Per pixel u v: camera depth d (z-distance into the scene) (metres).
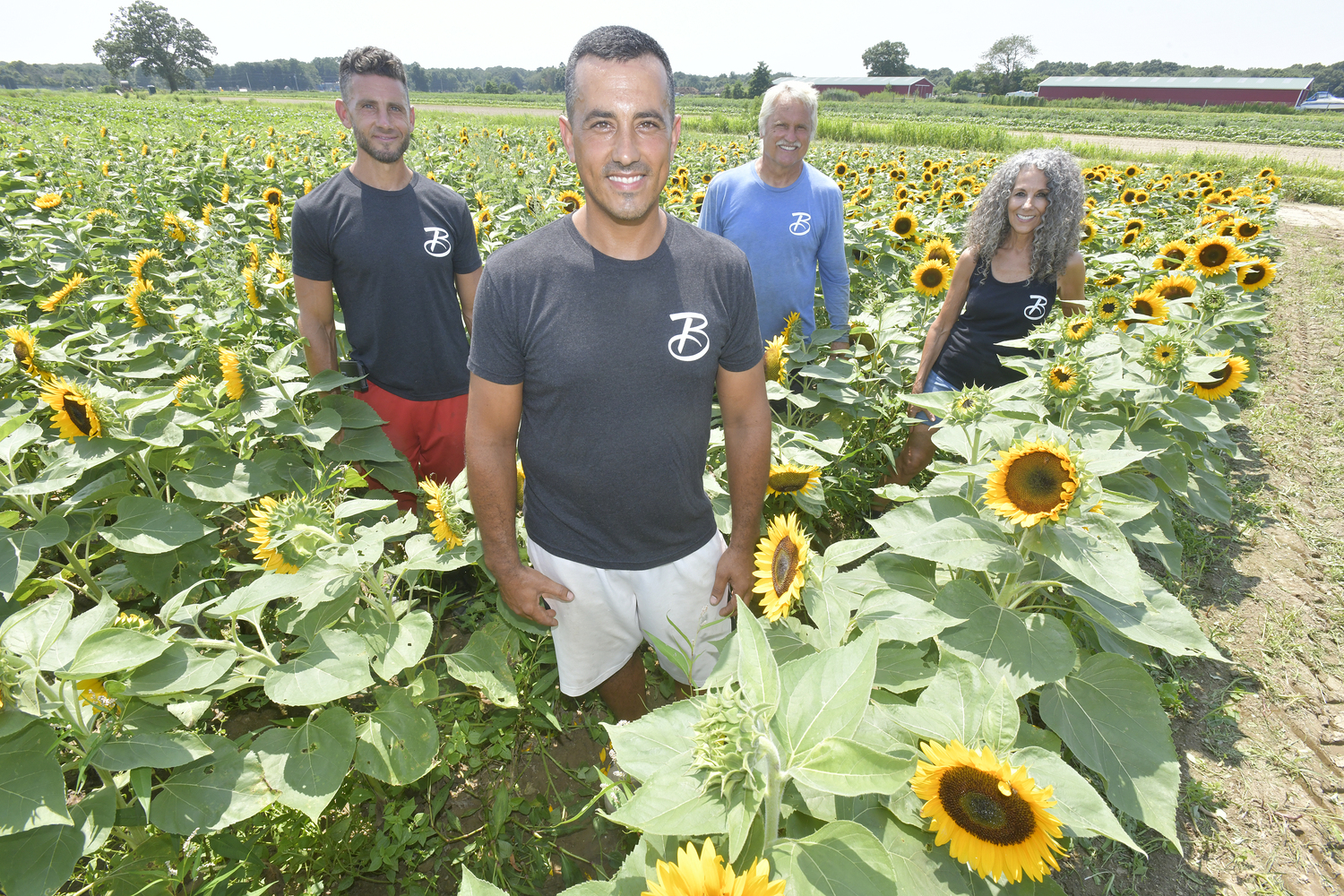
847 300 4.77
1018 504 2.03
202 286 4.88
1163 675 3.44
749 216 4.43
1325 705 3.32
